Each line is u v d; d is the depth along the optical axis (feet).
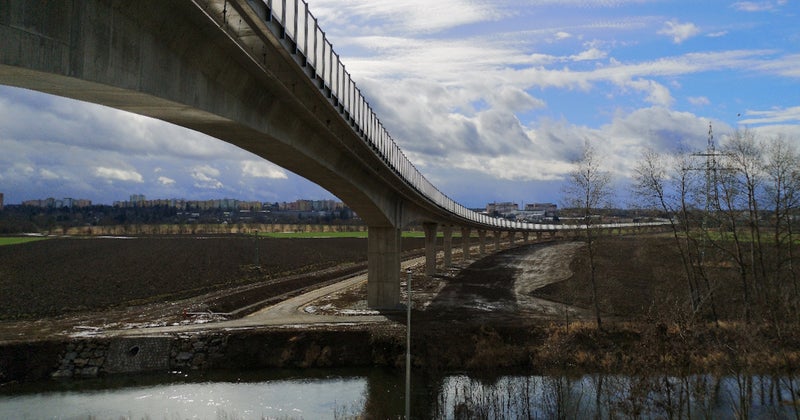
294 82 94.22
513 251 522.88
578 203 204.74
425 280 315.58
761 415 117.50
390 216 214.28
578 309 219.20
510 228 549.54
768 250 199.62
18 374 145.07
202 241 536.01
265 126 93.30
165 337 162.61
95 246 440.86
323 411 121.49
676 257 261.85
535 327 181.47
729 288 207.72
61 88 52.70
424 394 134.51
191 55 66.54
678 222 223.51
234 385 141.38
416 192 217.97
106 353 155.84
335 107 110.93
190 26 63.77
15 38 40.83
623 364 156.76
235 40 68.49
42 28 43.27
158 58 60.03
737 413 109.19
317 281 318.45
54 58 44.60
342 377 149.79
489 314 205.87
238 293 256.11
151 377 148.36
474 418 115.75
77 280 269.85
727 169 186.80
